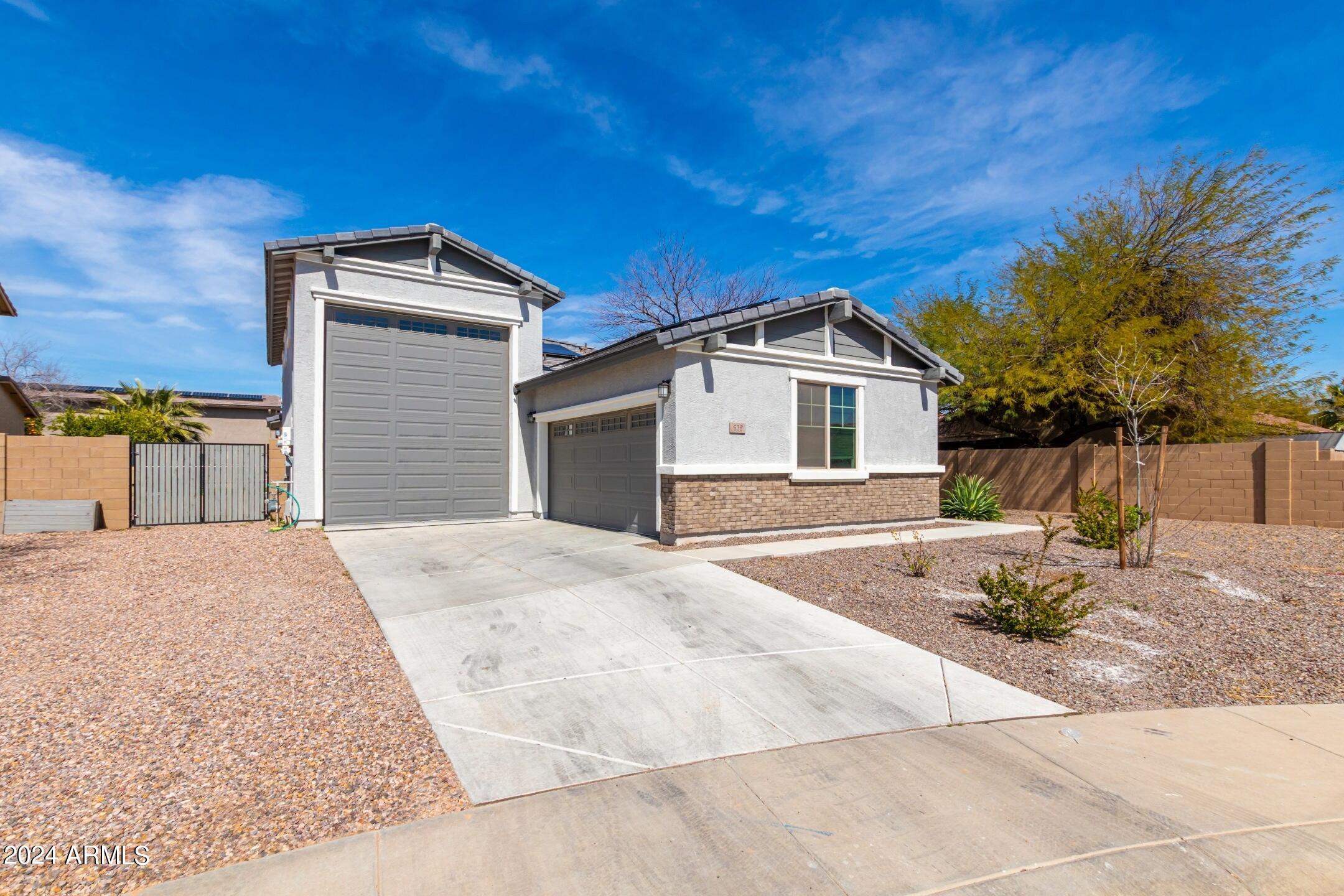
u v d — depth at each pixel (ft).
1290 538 35.45
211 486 45.11
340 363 41.34
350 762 11.85
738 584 24.50
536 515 48.08
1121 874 8.56
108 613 20.62
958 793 10.73
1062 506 52.80
